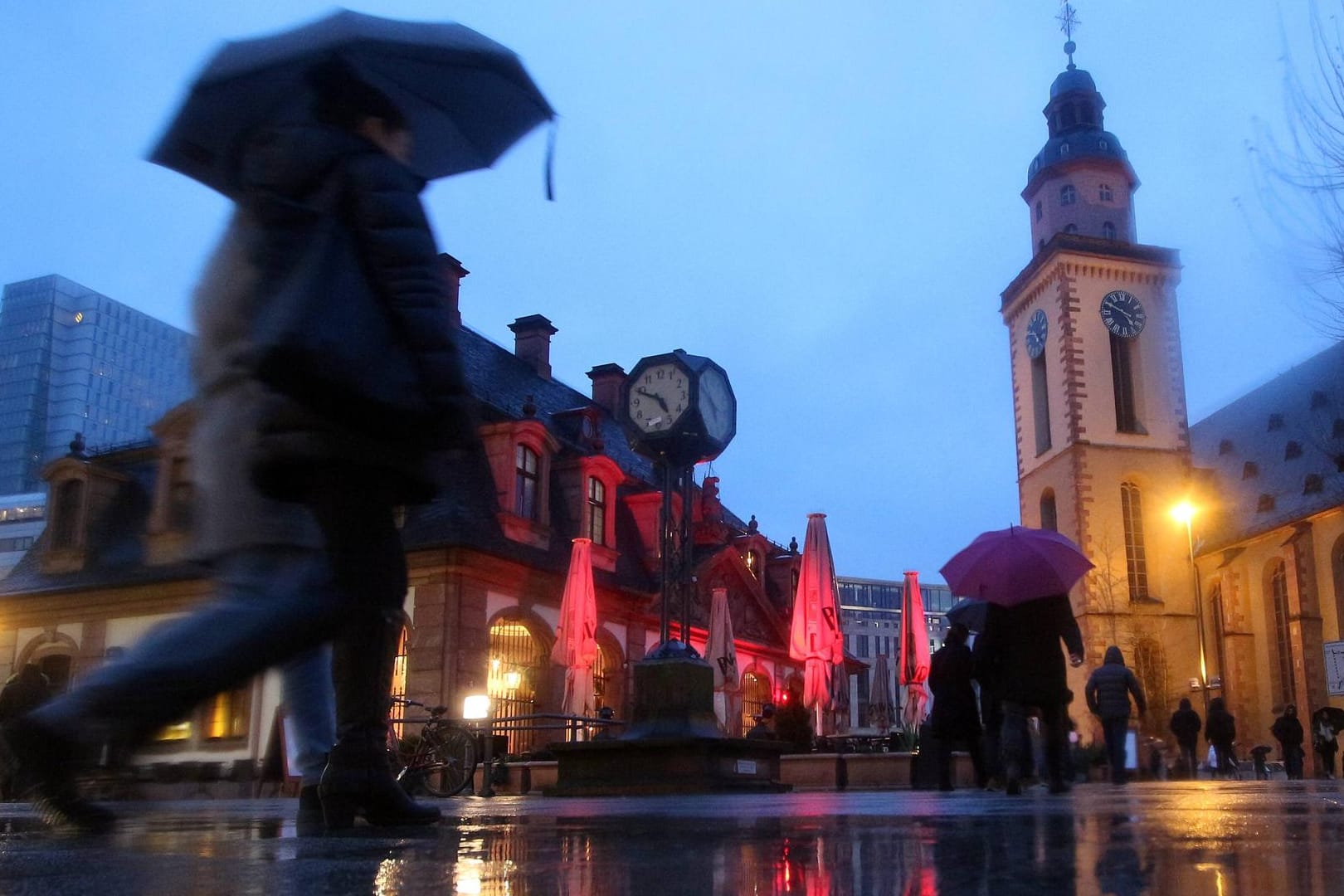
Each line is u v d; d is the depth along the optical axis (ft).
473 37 11.14
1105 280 182.50
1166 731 164.66
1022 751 27.37
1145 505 175.42
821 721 61.67
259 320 9.48
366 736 10.76
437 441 10.05
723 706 65.36
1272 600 162.20
